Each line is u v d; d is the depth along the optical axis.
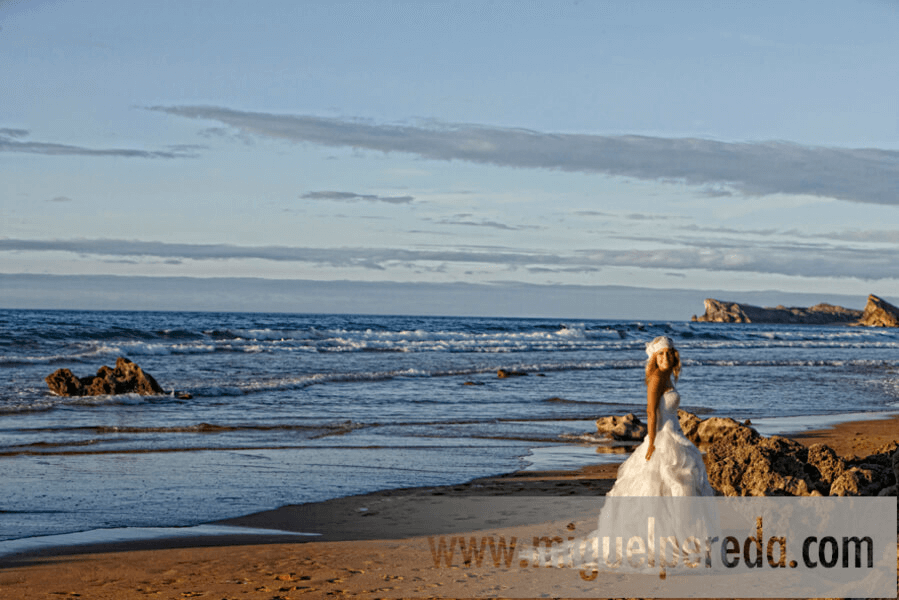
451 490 10.03
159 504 9.16
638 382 28.11
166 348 36.59
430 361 37.06
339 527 8.06
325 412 18.83
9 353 32.00
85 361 31.41
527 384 26.89
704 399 22.92
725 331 85.50
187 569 6.46
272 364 32.62
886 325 169.50
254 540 7.53
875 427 16.91
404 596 5.60
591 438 14.89
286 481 10.58
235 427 15.95
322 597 5.61
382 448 13.58
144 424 16.30
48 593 5.79
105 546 7.28
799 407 21.31
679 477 6.26
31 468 11.34
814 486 7.72
